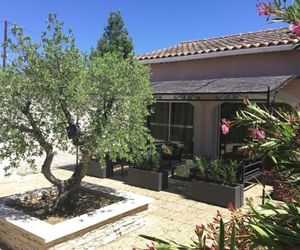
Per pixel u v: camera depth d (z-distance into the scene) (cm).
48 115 679
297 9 288
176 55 1359
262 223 242
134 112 733
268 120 341
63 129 668
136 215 740
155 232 725
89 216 656
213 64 1296
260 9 304
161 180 1056
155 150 1088
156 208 885
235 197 879
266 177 340
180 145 1444
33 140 686
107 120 699
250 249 238
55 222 665
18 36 654
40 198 807
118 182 1152
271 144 307
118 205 725
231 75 1246
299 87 1081
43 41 662
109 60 728
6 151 676
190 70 1365
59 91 650
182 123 1451
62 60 654
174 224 772
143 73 794
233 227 231
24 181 1143
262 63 1166
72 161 1478
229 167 928
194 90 1062
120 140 702
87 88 663
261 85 977
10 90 642
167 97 1223
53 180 741
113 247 652
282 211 268
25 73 660
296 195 304
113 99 712
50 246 568
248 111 382
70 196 752
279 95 1109
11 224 618
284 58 1113
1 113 660
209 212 855
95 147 684
